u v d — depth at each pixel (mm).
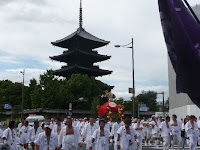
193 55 3500
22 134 15875
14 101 81750
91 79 78562
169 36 3613
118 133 11430
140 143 16875
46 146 8758
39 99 69500
